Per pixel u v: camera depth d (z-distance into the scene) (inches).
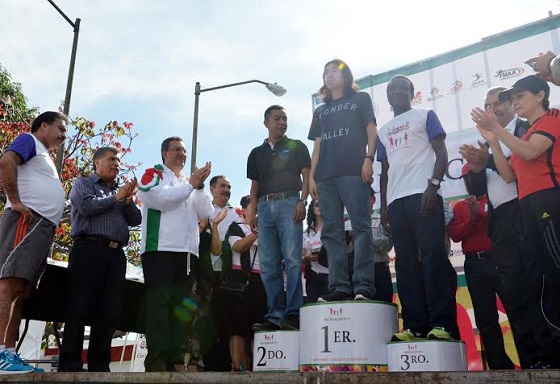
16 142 149.2
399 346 125.8
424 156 146.3
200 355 193.5
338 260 151.3
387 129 157.0
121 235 157.1
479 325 165.9
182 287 162.9
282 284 165.9
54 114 165.2
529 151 118.0
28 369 135.3
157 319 152.3
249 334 198.4
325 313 134.4
